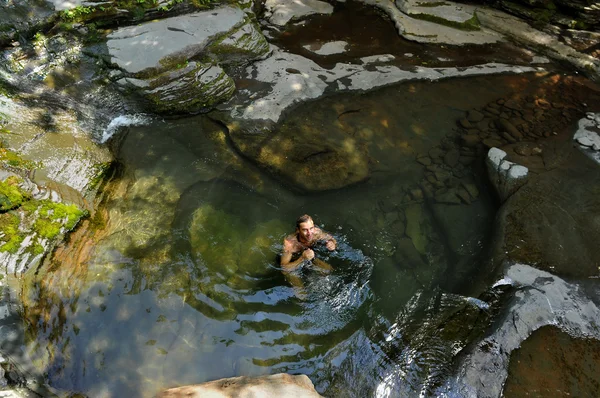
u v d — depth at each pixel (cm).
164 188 543
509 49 800
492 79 739
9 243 430
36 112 586
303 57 752
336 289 457
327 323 431
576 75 754
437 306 446
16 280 409
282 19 840
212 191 548
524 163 578
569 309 423
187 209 523
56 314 409
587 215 513
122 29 644
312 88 688
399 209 544
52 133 572
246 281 461
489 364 387
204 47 652
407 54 777
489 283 453
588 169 574
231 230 509
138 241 480
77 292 428
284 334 420
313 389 369
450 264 489
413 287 466
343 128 637
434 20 848
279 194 553
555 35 815
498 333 407
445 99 696
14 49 598
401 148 618
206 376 386
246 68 710
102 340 401
